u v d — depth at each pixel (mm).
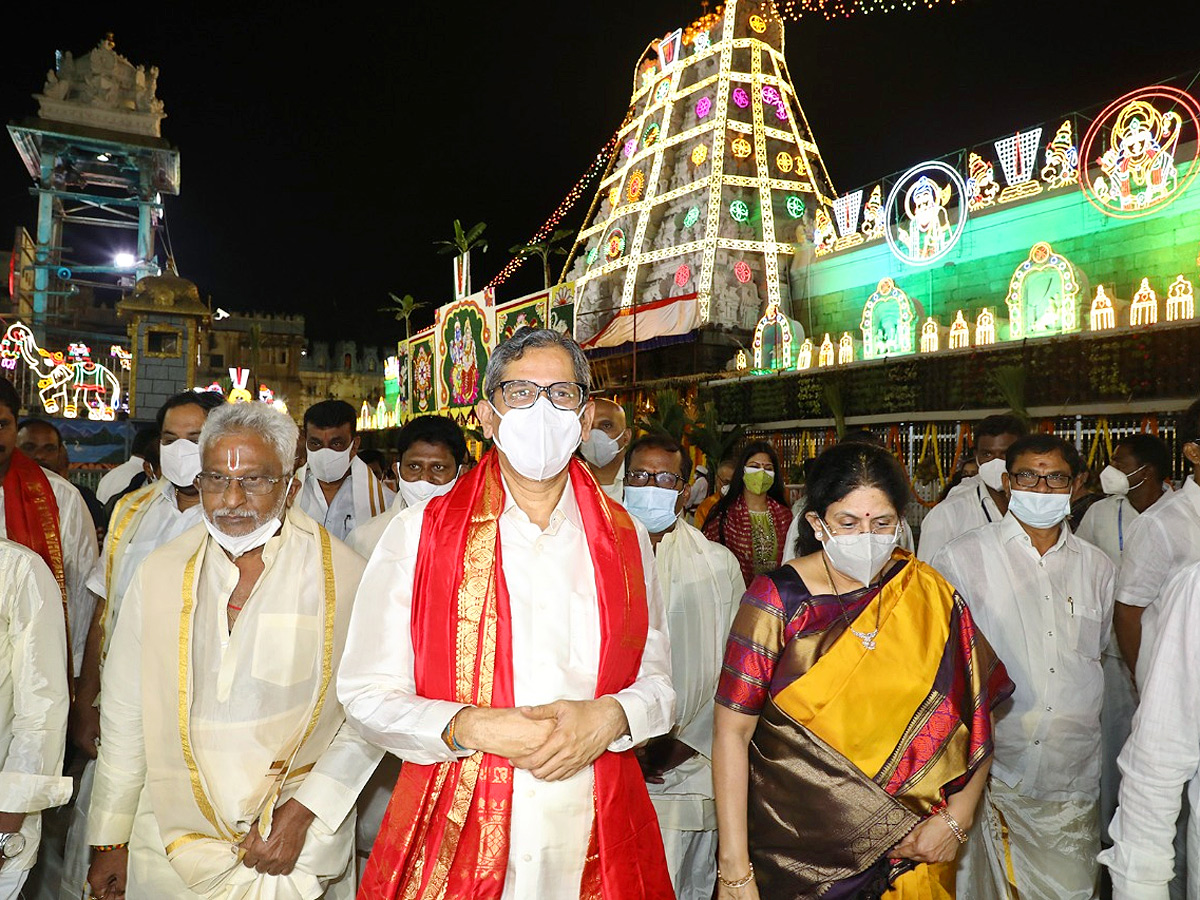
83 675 2865
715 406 18859
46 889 2955
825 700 2088
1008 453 2928
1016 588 2895
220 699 2156
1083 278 15820
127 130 32188
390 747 1768
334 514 4340
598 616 1909
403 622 1878
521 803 1806
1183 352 10906
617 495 3721
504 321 21875
